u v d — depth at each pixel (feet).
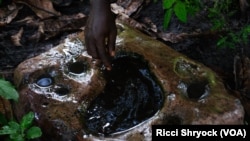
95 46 6.20
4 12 8.45
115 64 6.82
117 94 6.59
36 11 8.43
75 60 6.86
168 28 8.17
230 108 6.40
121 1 8.49
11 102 7.02
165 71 6.70
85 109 6.48
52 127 6.38
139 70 6.77
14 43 8.09
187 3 7.24
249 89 7.34
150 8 8.49
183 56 6.89
